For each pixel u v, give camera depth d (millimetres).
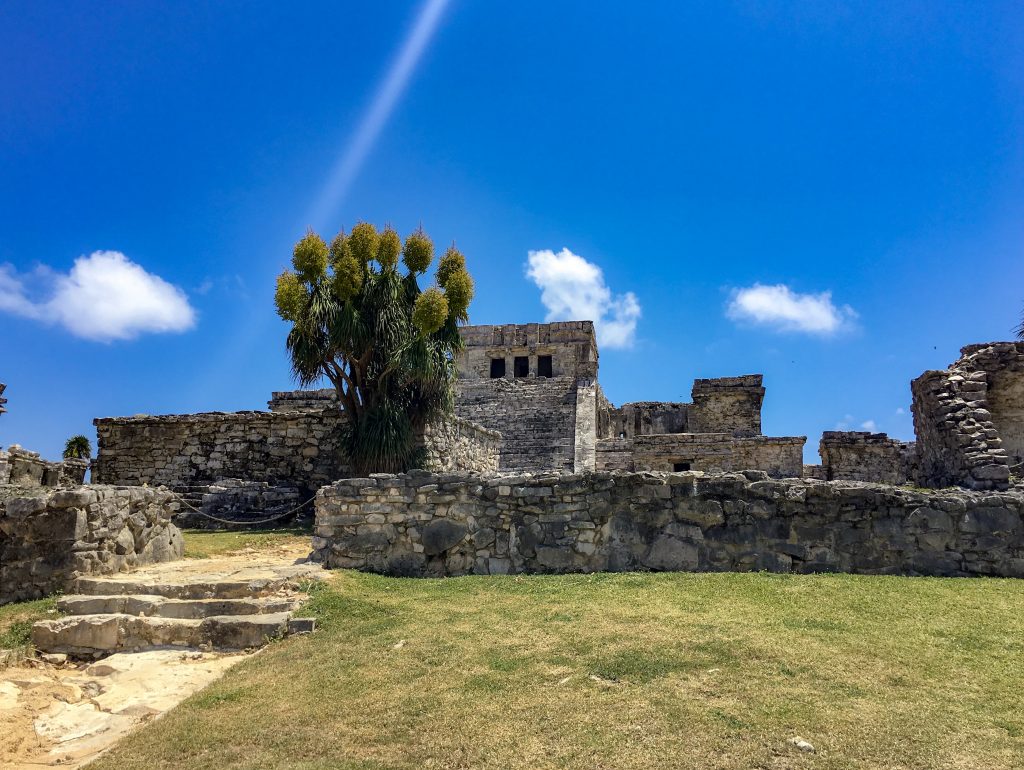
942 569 9164
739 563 9500
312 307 16453
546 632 7215
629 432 41375
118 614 8320
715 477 9820
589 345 43281
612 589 8688
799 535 9500
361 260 17375
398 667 6543
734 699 5402
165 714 5926
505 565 10070
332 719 5527
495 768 4605
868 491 9477
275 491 17625
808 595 8133
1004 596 7977
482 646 6945
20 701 6652
